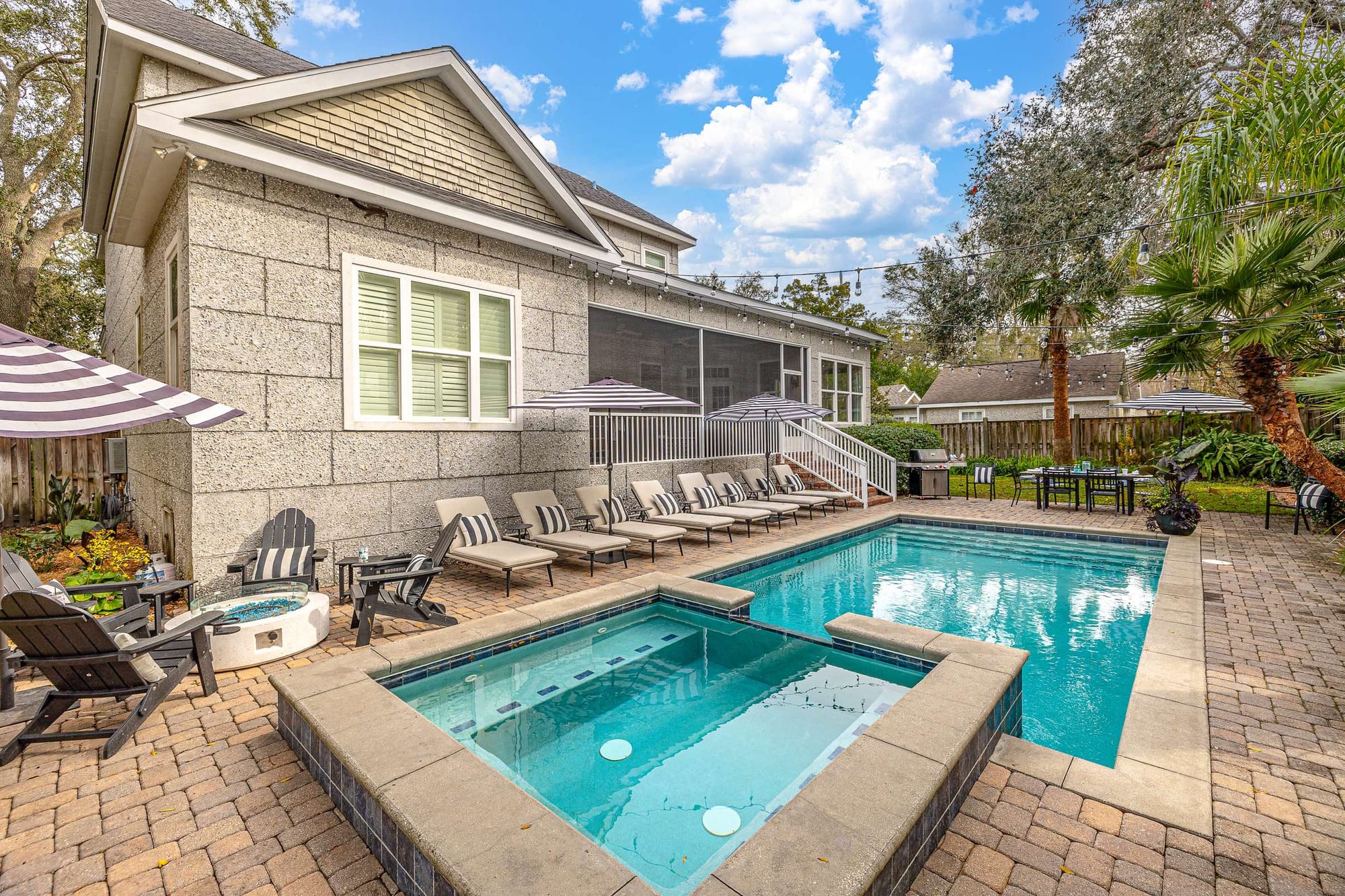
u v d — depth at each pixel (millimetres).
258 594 5223
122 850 2443
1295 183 4156
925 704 3020
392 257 6941
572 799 3098
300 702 3125
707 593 5504
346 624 5293
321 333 6363
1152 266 5055
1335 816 2553
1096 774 2904
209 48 6496
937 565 8586
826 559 8961
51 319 19078
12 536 8242
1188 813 2582
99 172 7523
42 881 2270
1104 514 11336
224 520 5691
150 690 3381
